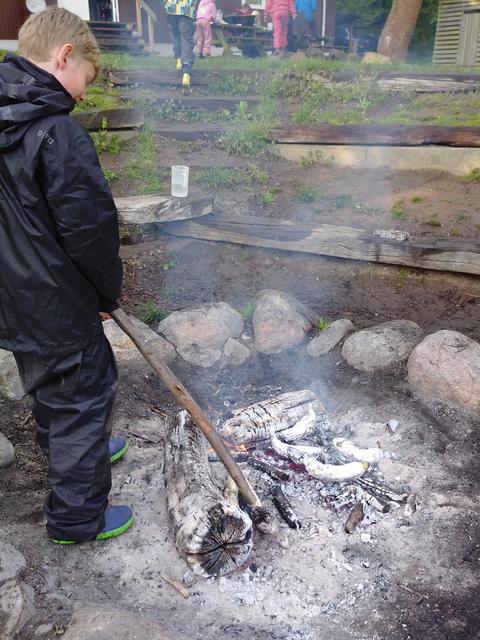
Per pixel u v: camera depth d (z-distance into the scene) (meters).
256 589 2.45
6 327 2.26
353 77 8.68
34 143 2.02
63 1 13.47
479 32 14.77
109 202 2.15
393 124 6.46
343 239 4.90
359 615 2.35
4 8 13.02
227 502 2.49
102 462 2.44
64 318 2.23
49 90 2.08
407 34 12.87
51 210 2.10
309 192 5.78
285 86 8.39
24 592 2.25
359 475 2.93
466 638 2.25
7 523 2.66
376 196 5.73
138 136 6.80
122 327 2.50
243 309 4.65
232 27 14.14
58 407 2.36
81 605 2.23
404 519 2.81
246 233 5.12
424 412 3.54
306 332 4.44
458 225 5.07
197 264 5.13
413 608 2.38
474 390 3.48
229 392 4.07
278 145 6.68
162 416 3.74
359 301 4.71
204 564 2.43
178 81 8.54
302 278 4.96
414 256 4.70
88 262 2.20
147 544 2.63
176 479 2.73
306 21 15.00
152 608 2.33
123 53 11.67
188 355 4.29
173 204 5.05
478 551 2.64
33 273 2.15
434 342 3.75
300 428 3.24
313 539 2.70
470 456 3.22
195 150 6.75
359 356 4.04
